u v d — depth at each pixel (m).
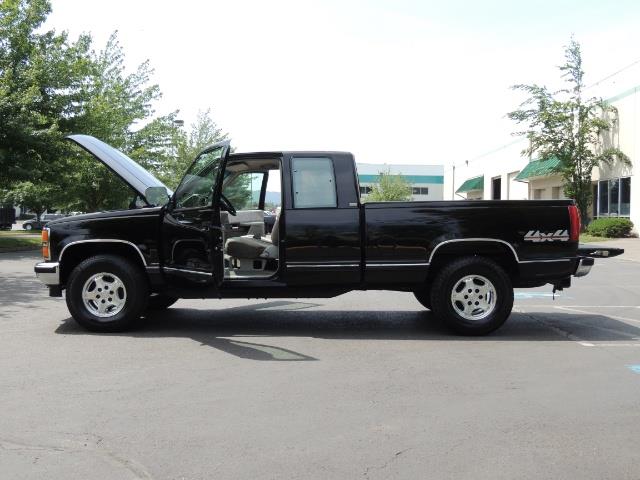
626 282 13.69
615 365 6.09
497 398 4.98
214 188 7.00
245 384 5.31
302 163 7.38
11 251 23.44
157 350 6.56
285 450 3.89
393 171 83.88
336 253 7.27
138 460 3.72
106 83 31.81
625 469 3.64
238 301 10.27
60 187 27.31
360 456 3.80
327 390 5.16
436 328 7.97
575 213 7.43
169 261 7.39
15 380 5.38
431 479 3.49
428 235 7.30
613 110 28.06
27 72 22.08
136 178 8.09
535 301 10.72
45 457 3.76
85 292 7.43
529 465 3.69
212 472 3.56
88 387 5.19
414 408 4.71
